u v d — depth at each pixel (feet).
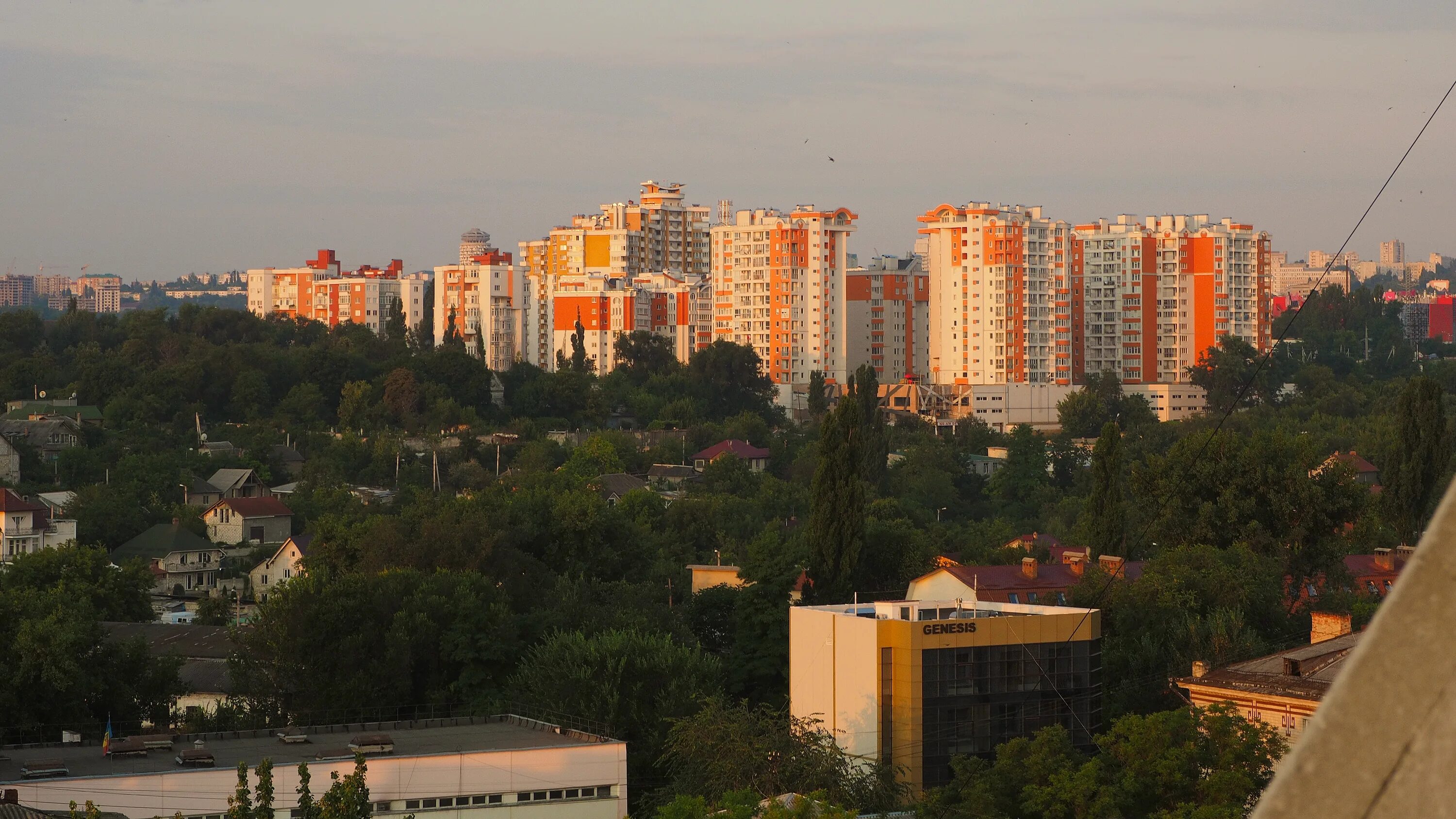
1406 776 15.80
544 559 410.93
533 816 207.92
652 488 650.02
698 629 354.33
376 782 200.34
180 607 496.23
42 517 528.63
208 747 218.79
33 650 259.60
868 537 383.65
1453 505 16.05
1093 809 185.88
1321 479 385.70
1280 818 16.16
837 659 251.80
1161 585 298.15
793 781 215.72
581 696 266.16
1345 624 249.14
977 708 243.81
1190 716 198.18
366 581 311.47
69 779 186.39
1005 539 512.22
